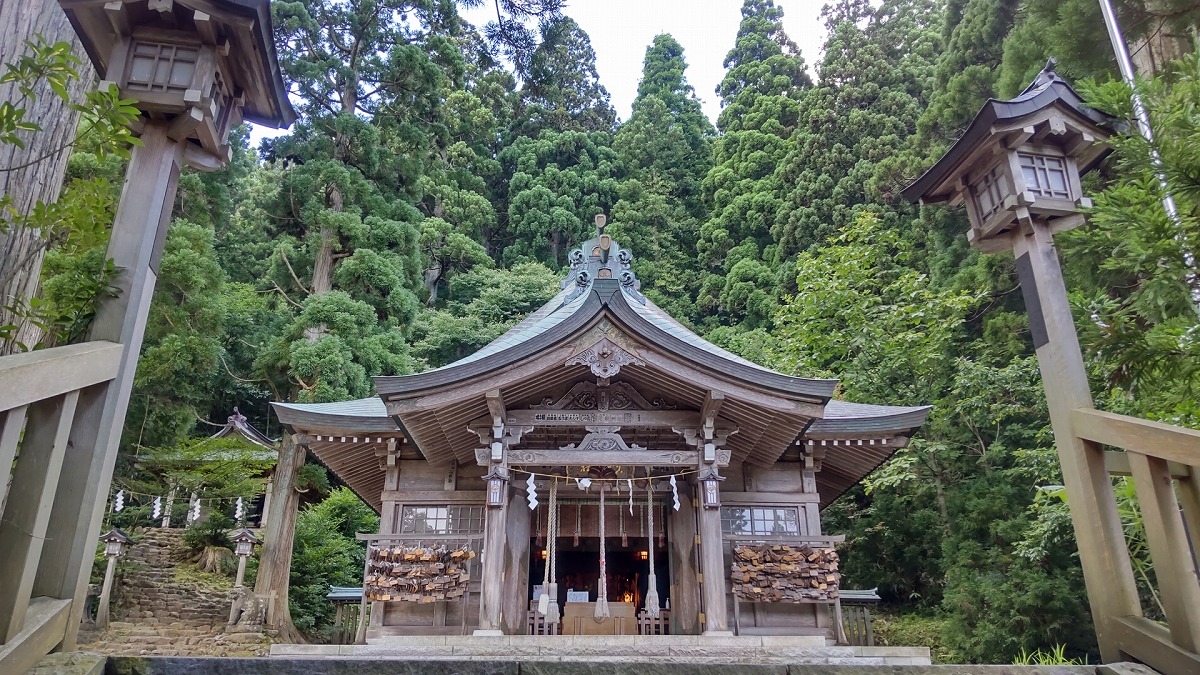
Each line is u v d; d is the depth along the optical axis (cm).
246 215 3186
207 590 1770
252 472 2148
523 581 955
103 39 397
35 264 511
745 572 893
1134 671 327
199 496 2088
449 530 973
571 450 885
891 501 1761
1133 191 437
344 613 1297
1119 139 441
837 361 1795
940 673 333
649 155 4503
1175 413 498
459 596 904
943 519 1583
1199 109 432
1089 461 375
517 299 3469
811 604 921
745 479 1000
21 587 274
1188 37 728
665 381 868
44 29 507
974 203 473
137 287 355
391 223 2072
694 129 4684
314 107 2180
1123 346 460
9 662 261
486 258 3828
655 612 821
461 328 3169
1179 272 429
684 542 969
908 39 3334
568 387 926
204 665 304
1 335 362
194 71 384
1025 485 1491
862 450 1022
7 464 258
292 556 1911
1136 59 872
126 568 1773
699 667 323
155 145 383
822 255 1852
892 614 1800
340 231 2039
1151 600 1055
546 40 1357
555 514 936
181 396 1828
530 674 315
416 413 837
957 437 1627
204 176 1914
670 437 976
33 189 500
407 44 2314
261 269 2952
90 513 320
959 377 1520
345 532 2269
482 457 893
